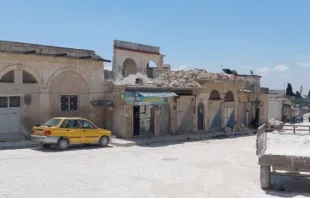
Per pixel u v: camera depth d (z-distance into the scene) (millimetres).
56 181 12750
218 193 11641
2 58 21578
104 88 26969
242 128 36688
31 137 20453
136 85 26453
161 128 29281
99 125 26906
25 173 13898
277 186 12688
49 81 23719
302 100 95500
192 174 14609
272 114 57781
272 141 15531
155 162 17328
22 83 22688
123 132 25891
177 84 30688
